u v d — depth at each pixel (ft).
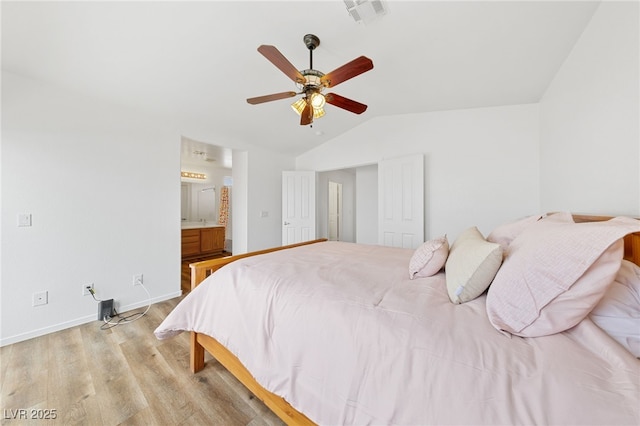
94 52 5.95
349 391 2.73
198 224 18.34
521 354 2.24
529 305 2.49
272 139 12.78
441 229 10.09
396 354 2.57
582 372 1.95
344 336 2.97
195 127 10.41
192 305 4.96
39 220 6.72
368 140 12.11
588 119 5.21
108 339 6.53
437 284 3.98
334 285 3.91
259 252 6.90
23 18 4.87
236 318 4.24
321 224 18.56
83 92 7.38
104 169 7.88
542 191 8.11
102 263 7.85
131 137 8.49
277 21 5.34
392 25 5.40
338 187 22.89
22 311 6.48
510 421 1.86
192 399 4.51
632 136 3.93
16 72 6.31
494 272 3.17
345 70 5.10
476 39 5.72
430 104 9.55
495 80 7.40
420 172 10.23
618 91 4.23
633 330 2.33
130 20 5.15
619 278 2.57
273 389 3.43
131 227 8.49
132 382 4.92
